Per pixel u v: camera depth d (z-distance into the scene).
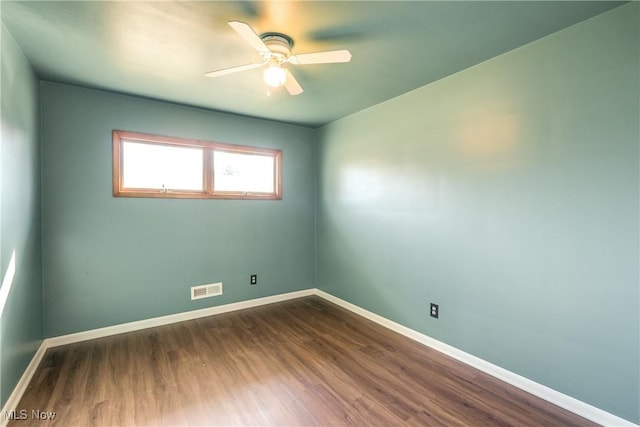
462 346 2.55
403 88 2.85
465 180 2.49
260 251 3.91
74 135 2.79
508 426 1.80
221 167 3.63
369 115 3.40
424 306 2.85
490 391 2.14
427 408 1.96
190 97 3.06
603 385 1.82
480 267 2.41
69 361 2.49
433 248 2.76
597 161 1.82
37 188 2.54
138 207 3.12
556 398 2.00
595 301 1.85
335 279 4.00
